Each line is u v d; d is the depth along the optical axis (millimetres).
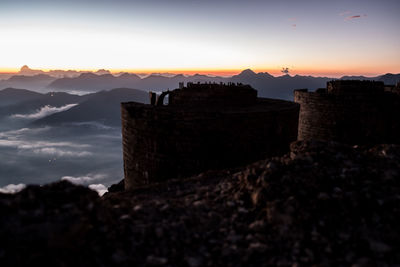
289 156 8133
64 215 4117
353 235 4699
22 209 4137
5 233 3582
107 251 4270
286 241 4758
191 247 4750
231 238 4949
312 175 6180
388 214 5047
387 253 4223
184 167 13359
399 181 5996
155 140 13695
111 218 5195
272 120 13797
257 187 6246
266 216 5477
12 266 3330
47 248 3572
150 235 4961
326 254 4375
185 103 15852
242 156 13367
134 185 15031
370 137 20625
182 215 5824
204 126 12820
